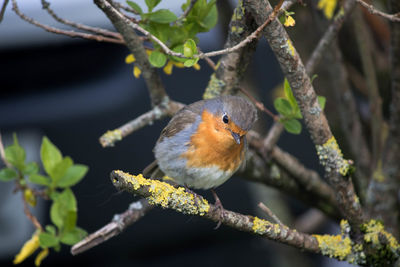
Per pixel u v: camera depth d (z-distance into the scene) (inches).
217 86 307.9
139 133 450.9
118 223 283.4
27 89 451.8
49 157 282.2
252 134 331.0
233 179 462.6
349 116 335.3
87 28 276.4
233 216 245.6
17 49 440.8
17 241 431.2
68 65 452.4
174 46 265.1
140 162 448.5
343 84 329.4
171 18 259.3
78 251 275.7
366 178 340.8
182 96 459.5
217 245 463.2
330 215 356.8
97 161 447.2
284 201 418.9
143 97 454.0
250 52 280.5
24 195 279.6
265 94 466.9
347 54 383.2
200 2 266.2
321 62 364.5
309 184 340.5
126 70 457.7
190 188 334.6
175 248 460.8
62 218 275.6
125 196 448.1
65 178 281.1
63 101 448.5
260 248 460.4
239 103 313.0
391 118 296.4
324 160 252.2
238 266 461.1
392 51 280.5
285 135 477.4
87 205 445.7
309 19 355.3
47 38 440.1
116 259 454.6
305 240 258.7
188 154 316.8
